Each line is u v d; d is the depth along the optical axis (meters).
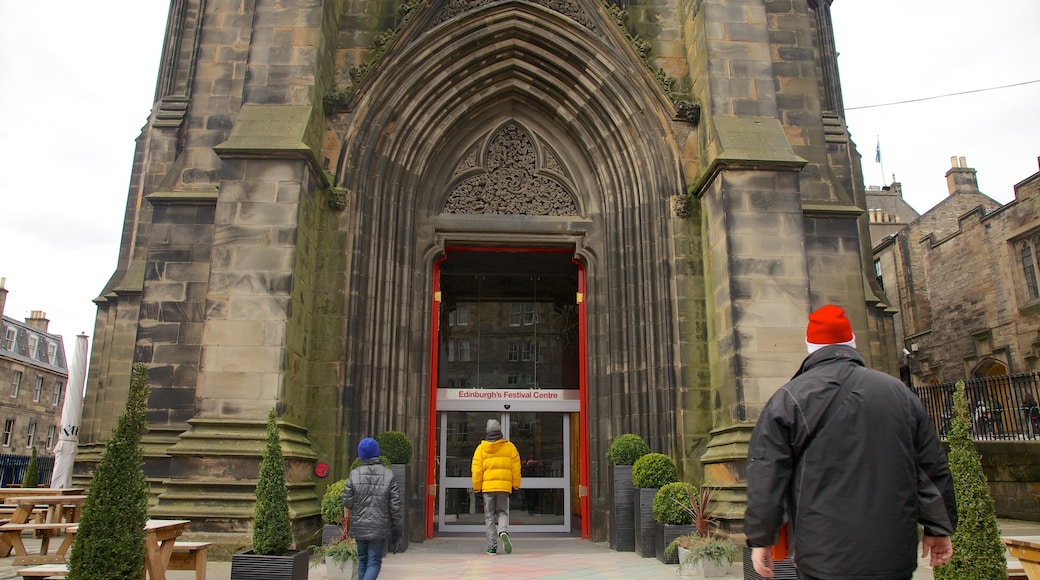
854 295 15.18
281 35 14.27
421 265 15.67
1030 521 15.70
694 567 9.80
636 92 15.59
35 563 9.90
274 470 7.94
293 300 12.65
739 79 14.57
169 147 20.45
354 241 14.42
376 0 16.19
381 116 15.23
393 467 12.94
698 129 15.37
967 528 5.98
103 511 6.07
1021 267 32.06
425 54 15.54
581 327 16.27
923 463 3.73
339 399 13.66
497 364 18.20
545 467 16.94
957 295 36.44
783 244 13.26
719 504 12.13
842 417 3.67
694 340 14.42
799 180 14.74
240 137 13.22
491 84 16.30
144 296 14.88
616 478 13.02
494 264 18.27
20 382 56.66
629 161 15.68
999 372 33.97
